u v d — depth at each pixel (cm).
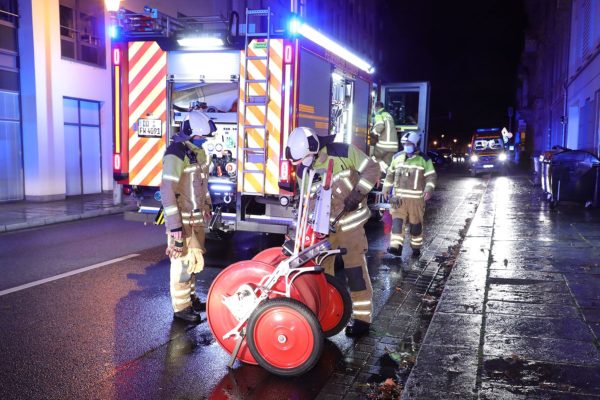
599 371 375
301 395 382
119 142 768
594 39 1767
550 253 747
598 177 1233
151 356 446
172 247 495
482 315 492
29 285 640
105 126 1655
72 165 1555
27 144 1413
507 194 1631
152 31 756
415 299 602
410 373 382
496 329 457
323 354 451
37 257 790
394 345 470
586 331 448
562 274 629
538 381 362
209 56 730
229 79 725
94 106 1628
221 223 723
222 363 436
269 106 697
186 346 468
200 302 578
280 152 696
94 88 1588
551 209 1245
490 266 675
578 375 370
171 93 761
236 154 723
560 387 353
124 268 727
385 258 803
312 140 427
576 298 537
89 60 1588
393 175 821
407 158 809
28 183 1427
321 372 417
